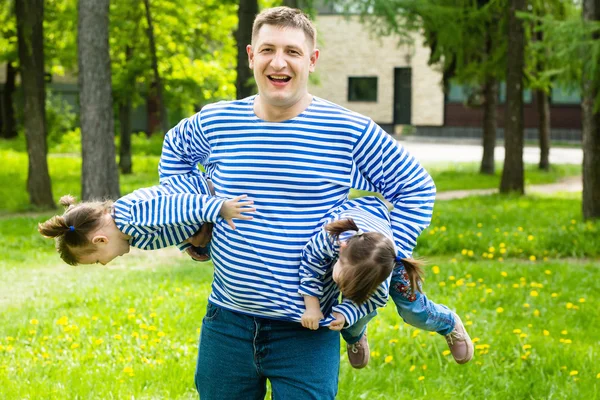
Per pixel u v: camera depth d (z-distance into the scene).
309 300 2.98
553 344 5.98
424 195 3.13
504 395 5.00
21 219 13.87
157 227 3.08
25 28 15.52
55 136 31.06
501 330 6.38
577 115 39.09
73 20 19.98
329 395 3.13
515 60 17.66
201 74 24.14
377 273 2.82
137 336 6.07
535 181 22.16
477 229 12.13
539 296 7.80
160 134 32.81
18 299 7.95
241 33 15.52
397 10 16.38
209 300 3.28
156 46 22.61
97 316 6.77
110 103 13.84
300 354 3.10
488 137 23.62
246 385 3.23
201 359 3.28
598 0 12.09
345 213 2.99
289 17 2.99
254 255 3.00
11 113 31.61
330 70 39.59
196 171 3.39
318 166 3.00
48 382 5.03
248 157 3.03
